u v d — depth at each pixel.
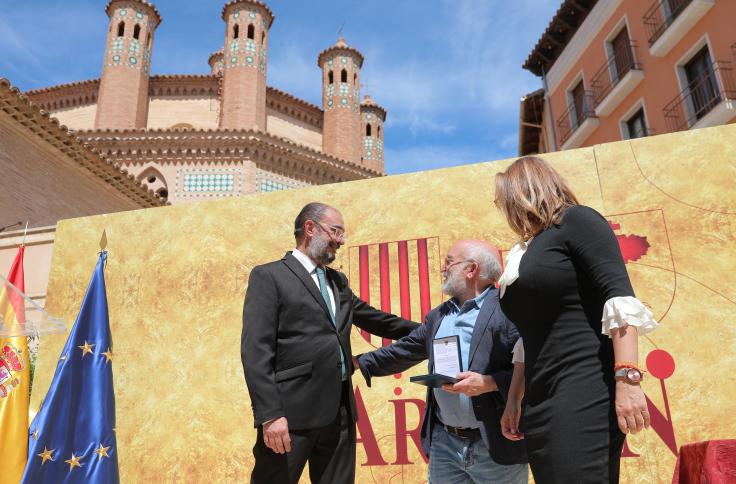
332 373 2.79
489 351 2.86
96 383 4.21
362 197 5.59
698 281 4.41
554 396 1.87
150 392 5.48
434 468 2.95
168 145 25.92
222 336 5.48
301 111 34.47
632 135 18.16
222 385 5.31
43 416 3.92
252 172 25.97
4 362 4.26
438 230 5.26
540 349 1.96
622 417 1.69
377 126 37.97
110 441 4.09
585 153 4.96
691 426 4.12
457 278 3.13
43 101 31.73
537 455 1.88
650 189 4.72
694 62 15.72
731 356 4.18
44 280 7.65
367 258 5.38
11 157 12.15
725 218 4.48
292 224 5.70
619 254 1.89
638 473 4.13
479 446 2.79
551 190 2.12
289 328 2.85
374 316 3.45
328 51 36.28
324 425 2.70
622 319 1.73
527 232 2.18
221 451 5.09
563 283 1.94
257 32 31.53
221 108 30.19
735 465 1.82
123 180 14.89
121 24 30.86
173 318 5.69
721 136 4.69
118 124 28.36
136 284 5.92
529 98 23.67
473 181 5.33
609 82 18.94
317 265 3.12
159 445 5.26
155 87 31.41
